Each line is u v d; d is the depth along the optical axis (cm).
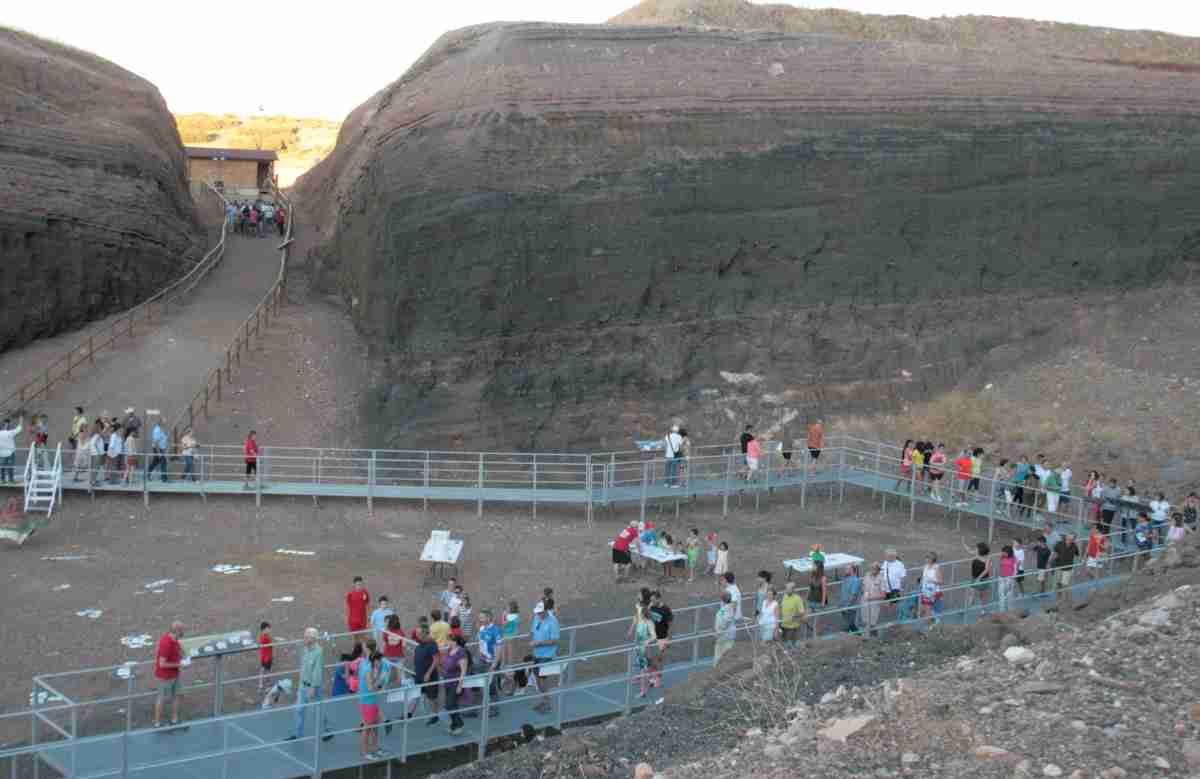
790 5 4528
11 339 3078
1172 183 3622
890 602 1733
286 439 2809
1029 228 3522
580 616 1888
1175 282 3581
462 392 2927
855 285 3362
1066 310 3469
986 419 3075
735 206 3284
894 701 959
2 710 1427
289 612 1827
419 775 1326
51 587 1878
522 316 3042
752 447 2647
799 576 2120
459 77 3319
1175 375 3061
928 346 3347
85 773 1212
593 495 2483
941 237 3450
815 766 850
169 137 4081
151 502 2380
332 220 4159
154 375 2959
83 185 3356
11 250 3088
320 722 1271
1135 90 3725
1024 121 3556
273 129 8400
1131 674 949
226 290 3666
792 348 3244
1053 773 783
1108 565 2081
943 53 3697
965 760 825
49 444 2605
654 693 1503
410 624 1794
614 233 3156
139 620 1753
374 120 4041
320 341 3281
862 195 3391
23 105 3391
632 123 3259
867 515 2614
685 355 3155
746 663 1410
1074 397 3081
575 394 3025
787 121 3388
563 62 3347
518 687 1503
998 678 996
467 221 3028
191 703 1479
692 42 3506
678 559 2111
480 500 2469
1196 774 767
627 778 1064
